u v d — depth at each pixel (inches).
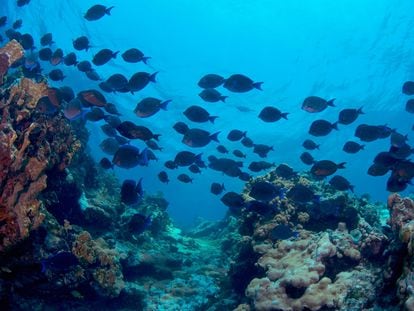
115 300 87.5
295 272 65.2
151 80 87.8
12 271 62.2
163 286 104.7
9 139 56.9
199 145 96.6
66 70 320.5
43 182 62.4
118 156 75.2
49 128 79.9
